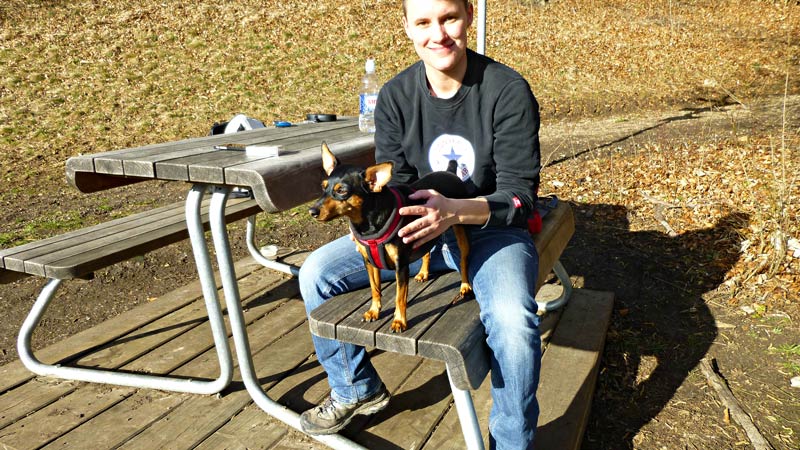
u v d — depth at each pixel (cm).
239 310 263
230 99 1115
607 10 1709
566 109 1065
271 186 233
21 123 942
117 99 1075
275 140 324
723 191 548
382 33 1443
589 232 503
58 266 257
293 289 407
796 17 1625
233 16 1474
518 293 199
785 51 1363
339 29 1453
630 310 381
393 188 199
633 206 547
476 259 222
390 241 190
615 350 339
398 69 1280
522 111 231
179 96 1112
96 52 1252
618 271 433
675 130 841
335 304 220
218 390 280
